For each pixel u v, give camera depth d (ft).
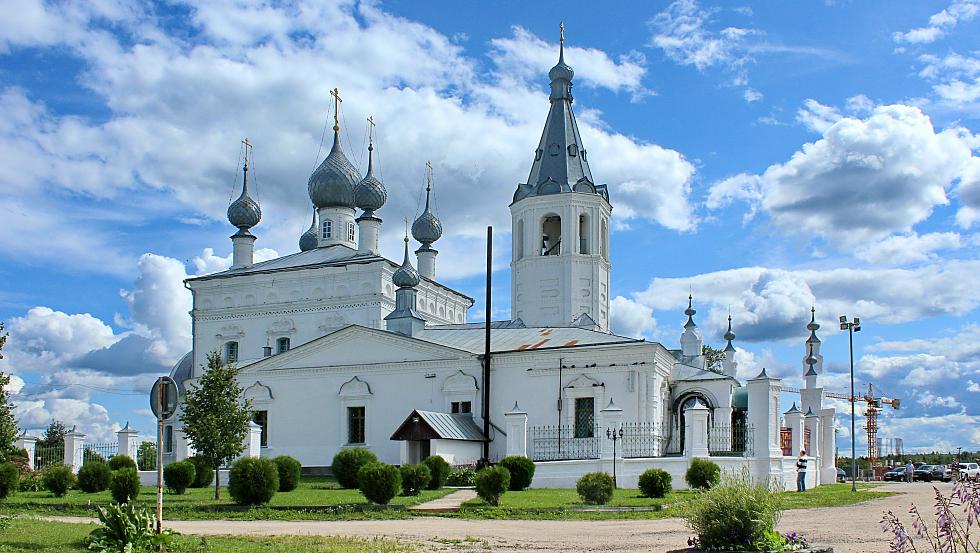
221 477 141.08
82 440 157.07
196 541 62.95
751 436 135.64
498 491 93.71
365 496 95.86
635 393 149.48
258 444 147.23
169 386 62.75
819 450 167.84
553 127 207.10
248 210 225.76
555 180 200.44
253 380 176.45
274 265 217.15
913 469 251.19
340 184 227.61
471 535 69.56
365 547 60.75
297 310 206.39
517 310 199.72
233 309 212.23
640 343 149.48
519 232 203.21
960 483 48.49
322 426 169.48
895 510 96.84
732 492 55.01
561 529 74.18
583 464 128.57
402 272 181.57
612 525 77.87
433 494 108.17
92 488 117.19
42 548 59.41
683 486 125.49
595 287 197.16
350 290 203.31
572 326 178.09
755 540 53.26
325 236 228.84
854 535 69.62
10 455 108.58
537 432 153.48
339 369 169.68
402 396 164.35
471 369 159.94
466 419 154.20
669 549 59.77
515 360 157.28
